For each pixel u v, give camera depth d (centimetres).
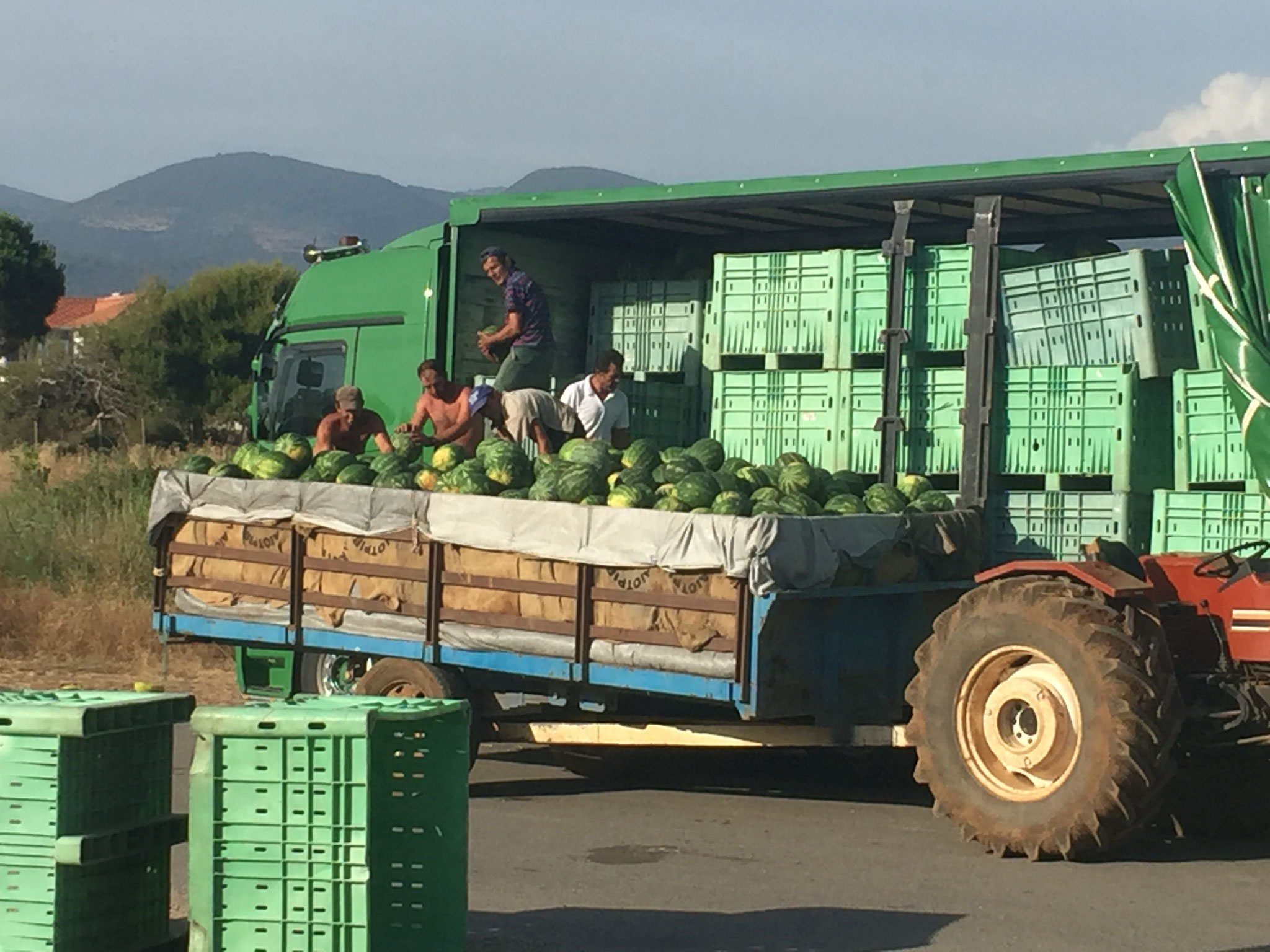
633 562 843
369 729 537
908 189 1009
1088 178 931
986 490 949
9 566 1689
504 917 684
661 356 1222
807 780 1041
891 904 704
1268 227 843
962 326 997
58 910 542
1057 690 765
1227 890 721
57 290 6631
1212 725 790
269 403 1340
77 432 4119
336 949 539
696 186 1105
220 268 4625
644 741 919
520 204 1183
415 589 934
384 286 1248
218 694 1317
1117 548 821
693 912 694
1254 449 830
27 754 543
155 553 1108
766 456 1102
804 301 1093
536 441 1116
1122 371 917
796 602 822
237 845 545
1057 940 642
